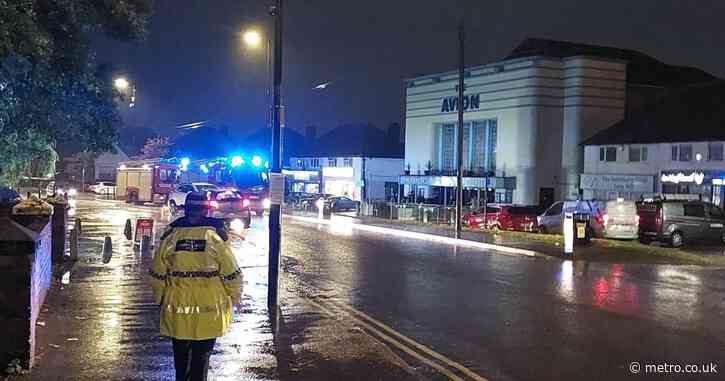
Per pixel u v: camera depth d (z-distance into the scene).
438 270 18.14
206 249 6.25
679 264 20.19
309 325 10.78
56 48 11.60
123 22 12.12
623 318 11.72
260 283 15.09
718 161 40.00
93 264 17.22
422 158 60.19
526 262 20.36
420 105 60.38
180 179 52.75
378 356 8.94
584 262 20.45
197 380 6.35
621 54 57.91
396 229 32.28
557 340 9.98
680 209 26.16
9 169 14.53
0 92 11.05
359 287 14.93
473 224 36.72
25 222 12.90
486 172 53.12
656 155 43.72
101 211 42.34
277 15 12.25
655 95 53.56
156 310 11.41
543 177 50.19
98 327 10.11
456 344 9.67
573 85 50.00
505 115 51.69
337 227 35.03
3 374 7.59
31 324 7.75
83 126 13.12
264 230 30.38
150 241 21.22
